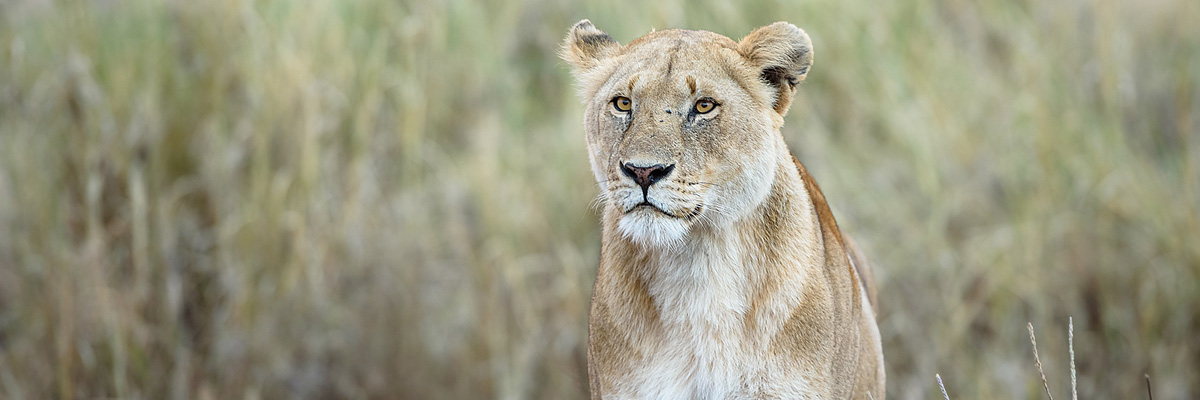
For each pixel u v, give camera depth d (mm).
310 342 10508
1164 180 11109
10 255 10422
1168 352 10109
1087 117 11422
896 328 10312
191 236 10734
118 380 9641
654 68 6152
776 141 6371
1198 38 12734
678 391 6273
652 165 5875
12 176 10398
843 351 6391
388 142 11734
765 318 6168
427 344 10672
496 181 11156
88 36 10867
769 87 6406
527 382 10375
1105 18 11766
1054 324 10422
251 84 10922
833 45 12375
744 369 6207
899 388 10188
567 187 11391
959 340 10250
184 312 10633
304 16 11430
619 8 12305
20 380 9898
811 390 6160
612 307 6352
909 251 10844
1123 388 10055
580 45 6957
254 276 10422
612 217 6383
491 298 10555
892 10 12500
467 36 12461
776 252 6191
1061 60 12195
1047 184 10984
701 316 6242
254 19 11141
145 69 10836
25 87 10836
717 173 6098
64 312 9789
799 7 12328
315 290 10492
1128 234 10797
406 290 10695
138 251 10031
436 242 11164
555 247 10922
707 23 11805
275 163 10875
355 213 10836
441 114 12258
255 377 10211
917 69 12031
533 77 13375
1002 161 11422
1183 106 11422
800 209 6371
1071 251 10750
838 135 12195
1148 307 10266
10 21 11242
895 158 11836
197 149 10891
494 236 10797
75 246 10312
